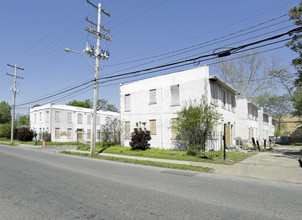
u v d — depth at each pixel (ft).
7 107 218.38
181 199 17.92
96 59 55.83
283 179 26.86
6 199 17.52
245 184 24.25
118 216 13.98
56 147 89.66
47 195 18.69
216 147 59.26
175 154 51.34
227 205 16.55
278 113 153.79
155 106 66.08
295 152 60.13
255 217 14.20
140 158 47.52
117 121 79.15
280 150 67.67
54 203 16.53
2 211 14.82
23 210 15.03
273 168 34.42
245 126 84.43
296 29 28.73
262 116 109.40
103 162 42.91
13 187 21.42
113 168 34.73
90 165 37.86
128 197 18.28
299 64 46.68
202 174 30.32
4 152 58.80
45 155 54.80
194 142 52.11
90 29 53.98
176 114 61.00
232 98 77.77
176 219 13.58
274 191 21.18
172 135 61.46
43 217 13.76
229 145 63.87
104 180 25.09
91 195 18.76
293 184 24.73
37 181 24.17
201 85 56.95
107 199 17.65
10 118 218.79
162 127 63.93
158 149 60.08
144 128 62.95
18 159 43.91
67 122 126.00
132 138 61.93
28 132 120.06
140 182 24.29
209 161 41.14
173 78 62.85
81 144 109.50
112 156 51.01
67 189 20.76
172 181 25.11
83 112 135.13
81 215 14.12
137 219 13.51
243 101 85.97
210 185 23.35
